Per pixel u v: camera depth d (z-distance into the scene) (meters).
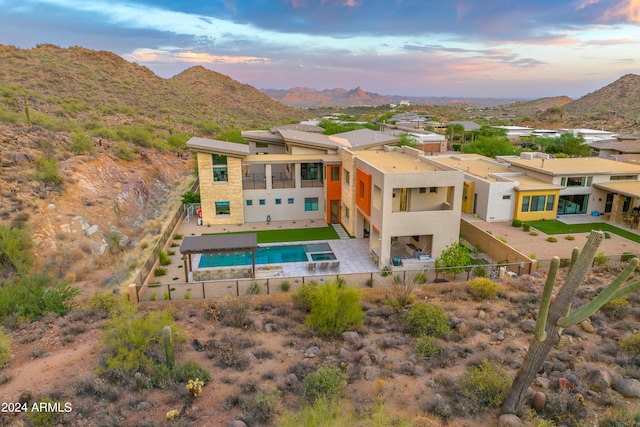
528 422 12.34
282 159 37.66
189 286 24.91
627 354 16.38
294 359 16.38
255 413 12.65
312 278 25.78
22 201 29.78
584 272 11.33
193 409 12.93
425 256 28.25
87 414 12.50
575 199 39.28
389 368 15.56
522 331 18.69
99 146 48.38
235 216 37.44
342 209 37.50
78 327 18.30
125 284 24.30
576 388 13.80
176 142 65.50
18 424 11.95
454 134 98.06
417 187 27.05
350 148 41.78
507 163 45.97
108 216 34.34
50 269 25.86
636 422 11.84
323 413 11.73
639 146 61.03
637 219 35.84
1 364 15.18
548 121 139.38
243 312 19.62
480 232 31.09
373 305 22.06
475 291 22.61
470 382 13.97
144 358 15.14
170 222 34.25
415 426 11.81
